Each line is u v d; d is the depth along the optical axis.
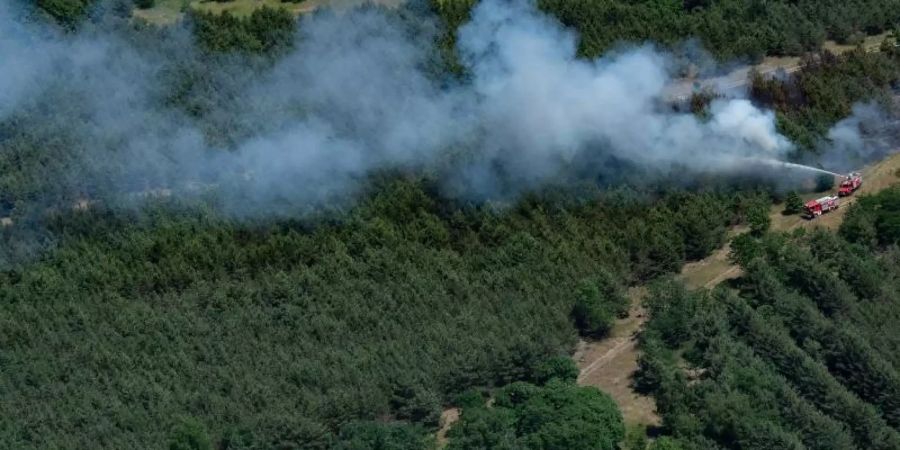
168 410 134.62
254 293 146.75
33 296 147.00
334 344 141.38
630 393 135.62
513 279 146.50
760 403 130.25
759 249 147.25
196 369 139.12
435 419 133.12
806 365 133.25
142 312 145.00
